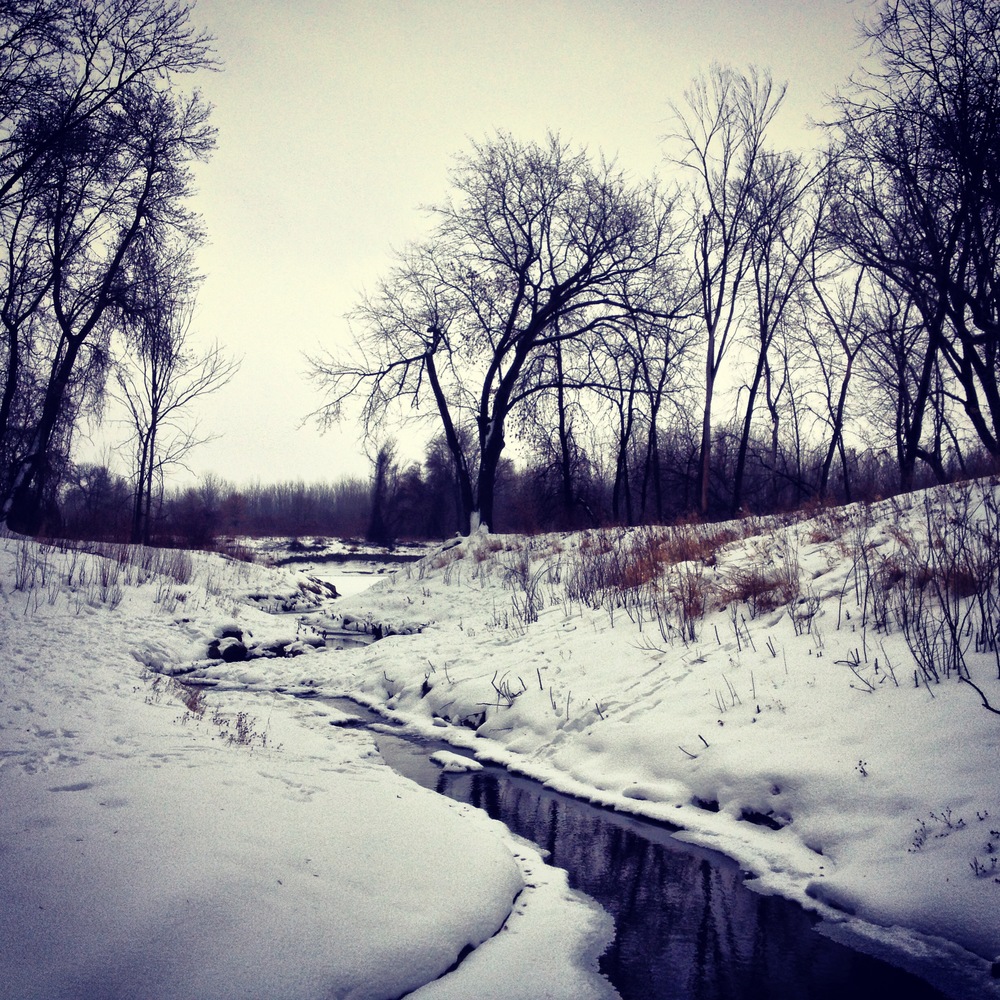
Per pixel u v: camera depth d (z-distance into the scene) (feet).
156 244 79.61
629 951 14.24
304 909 12.63
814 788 19.17
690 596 34.73
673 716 25.49
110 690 27.76
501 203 89.45
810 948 14.35
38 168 60.59
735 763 21.47
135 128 67.97
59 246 71.77
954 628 21.80
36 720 21.75
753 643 28.37
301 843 14.93
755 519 51.83
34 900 11.70
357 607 68.08
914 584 26.91
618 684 29.81
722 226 81.00
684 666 28.91
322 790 18.72
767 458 111.24
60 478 89.92
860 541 33.42
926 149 54.24
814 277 84.99
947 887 14.62
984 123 50.62
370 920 12.93
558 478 101.09
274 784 18.45
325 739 28.55
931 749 18.51
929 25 51.90
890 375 87.71
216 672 43.27
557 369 92.94
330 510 376.89
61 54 55.93
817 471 107.65
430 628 54.90
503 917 14.94
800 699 23.25
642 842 19.94
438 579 69.36
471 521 86.43
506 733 30.01
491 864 16.35
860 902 15.37
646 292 87.66
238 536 235.81
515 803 23.12
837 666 24.26
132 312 77.00
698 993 12.76
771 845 18.65
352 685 41.06
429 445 233.14
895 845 16.33
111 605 47.55
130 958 10.70
